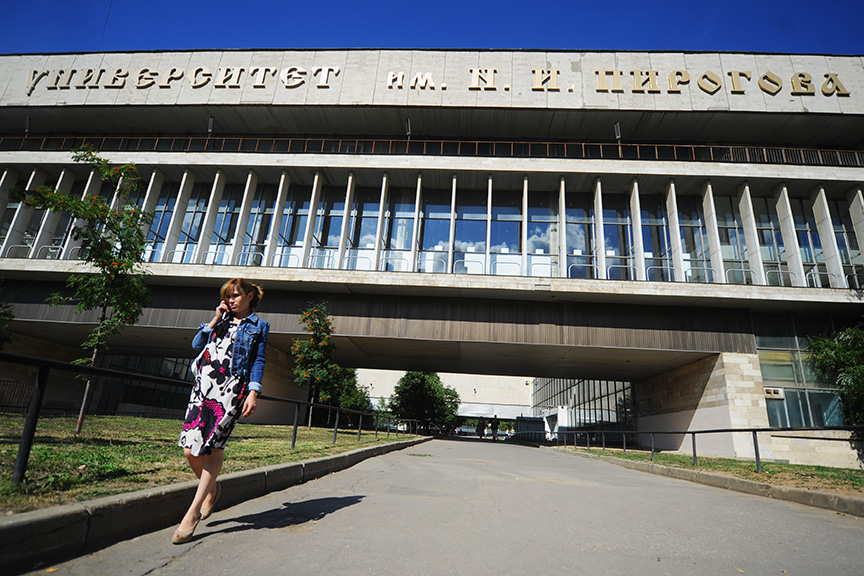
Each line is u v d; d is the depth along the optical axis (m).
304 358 20.14
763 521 5.18
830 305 20.28
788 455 19.52
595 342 21.12
